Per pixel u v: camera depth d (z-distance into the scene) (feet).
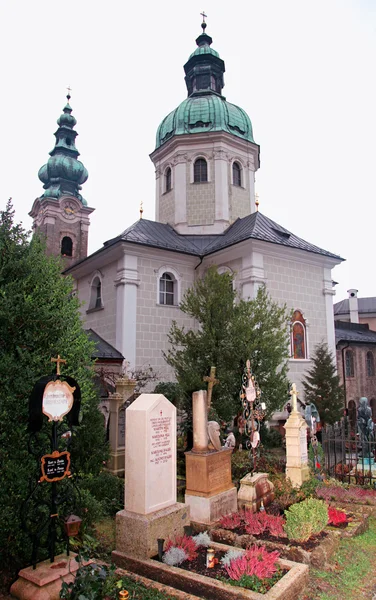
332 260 75.36
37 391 18.52
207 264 75.15
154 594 18.65
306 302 72.54
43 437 20.66
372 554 24.43
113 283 72.33
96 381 61.62
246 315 47.03
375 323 164.25
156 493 23.41
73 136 138.31
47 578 17.81
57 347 22.00
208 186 84.84
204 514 27.40
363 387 99.76
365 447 44.68
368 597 20.10
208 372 46.19
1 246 21.70
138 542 22.24
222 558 21.67
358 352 100.58
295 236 77.51
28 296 20.94
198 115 87.51
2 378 20.04
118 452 41.78
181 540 22.99
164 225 85.71
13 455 19.97
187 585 19.72
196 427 29.09
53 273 24.03
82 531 23.12
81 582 16.70
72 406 19.98
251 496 29.68
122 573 20.35
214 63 96.73
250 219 78.79
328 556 23.31
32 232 23.22
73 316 23.76
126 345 67.26
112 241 76.13
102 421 33.42
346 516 29.04
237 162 88.22
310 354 71.36
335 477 40.16
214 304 47.42
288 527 24.73
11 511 19.24
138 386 63.72
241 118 90.17
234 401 45.24
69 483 21.84
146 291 70.74
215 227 83.05
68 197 127.85
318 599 19.66
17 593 17.99
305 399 67.46
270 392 46.09
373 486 36.65
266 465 38.60
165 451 24.30
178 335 48.67
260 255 68.03
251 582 18.94
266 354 46.26
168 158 89.25
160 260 72.84
